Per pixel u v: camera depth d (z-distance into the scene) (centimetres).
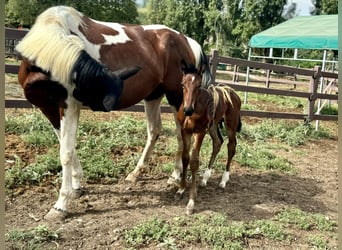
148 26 456
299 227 381
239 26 3688
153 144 471
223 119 464
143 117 757
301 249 340
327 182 537
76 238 322
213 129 460
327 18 1487
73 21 359
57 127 387
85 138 569
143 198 417
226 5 3822
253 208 417
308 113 866
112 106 339
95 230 337
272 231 360
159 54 436
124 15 3152
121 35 405
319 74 859
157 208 396
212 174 510
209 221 371
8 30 513
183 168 420
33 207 370
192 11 3912
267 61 3005
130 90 404
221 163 543
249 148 639
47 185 418
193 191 401
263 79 1285
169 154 564
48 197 393
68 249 305
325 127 966
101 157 497
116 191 427
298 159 646
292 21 1575
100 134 602
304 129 828
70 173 358
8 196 384
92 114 741
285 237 357
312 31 1306
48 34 330
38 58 326
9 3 2759
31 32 341
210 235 337
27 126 575
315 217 402
